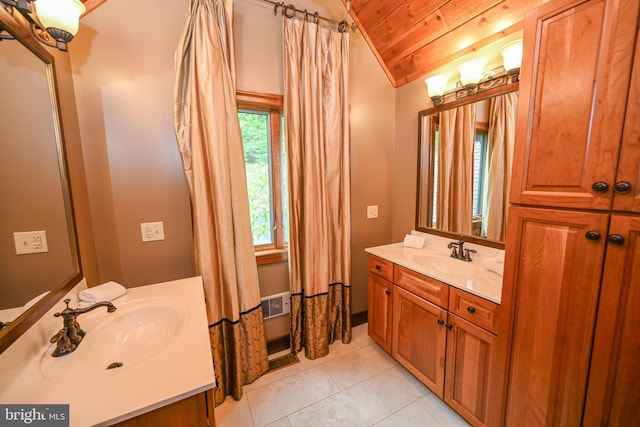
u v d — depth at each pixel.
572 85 0.85
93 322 1.05
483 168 1.68
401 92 2.28
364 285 2.46
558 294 0.94
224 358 1.67
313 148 1.87
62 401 0.66
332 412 1.53
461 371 1.38
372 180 2.34
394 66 2.20
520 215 1.02
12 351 0.75
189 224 1.66
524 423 1.08
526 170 0.99
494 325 1.19
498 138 1.58
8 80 0.83
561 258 0.92
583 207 0.85
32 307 0.86
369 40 2.14
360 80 2.17
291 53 1.74
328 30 1.86
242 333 1.72
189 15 1.44
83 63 1.35
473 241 1.76
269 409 1.56
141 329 1.13
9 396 0.67
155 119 1.52
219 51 1.51
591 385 0.89
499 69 1.56
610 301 0.82
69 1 0.98
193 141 1.49
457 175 1.84
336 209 2.06
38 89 0.98
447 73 1.88
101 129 1.41
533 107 0.95
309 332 1.97
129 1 1.42
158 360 0.81
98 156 1.42
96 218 1.43
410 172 2.25
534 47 0.93
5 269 0.76
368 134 2.26
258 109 1.87
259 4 1.73
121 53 1.42
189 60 1.48
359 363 1.94
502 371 1.14
